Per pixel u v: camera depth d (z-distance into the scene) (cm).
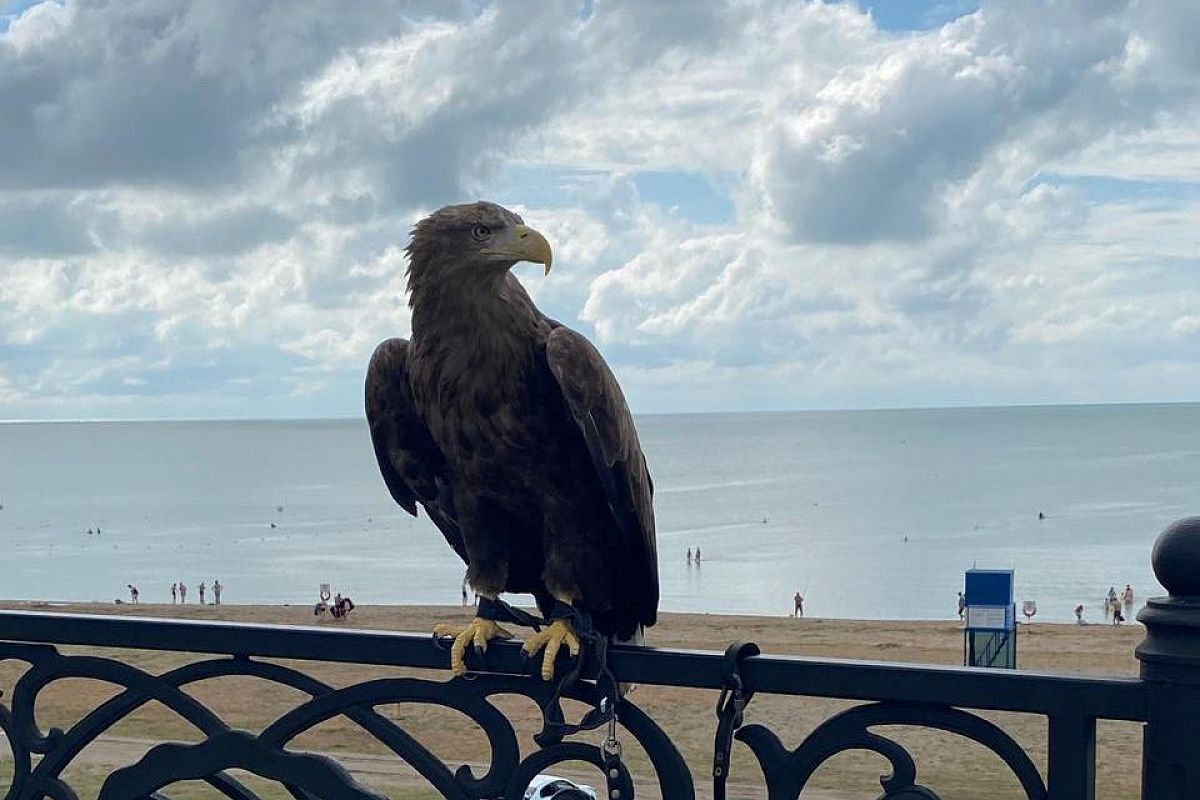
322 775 280
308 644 286
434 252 388
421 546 10506
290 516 14400
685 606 6194
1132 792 940
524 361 389
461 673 284
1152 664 210
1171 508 13200
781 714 1409
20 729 307
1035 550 9169
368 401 421
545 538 400
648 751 264
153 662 1580
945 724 230
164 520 14050
